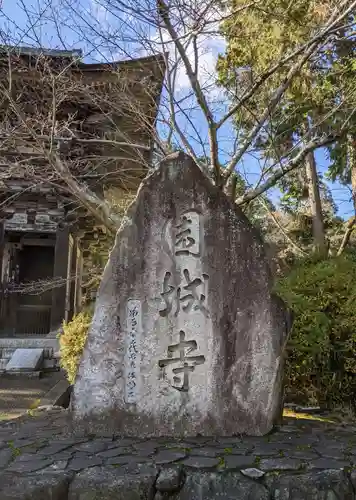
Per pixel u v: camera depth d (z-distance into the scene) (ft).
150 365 14.19
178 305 14.60
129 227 15.14
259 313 14.62
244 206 25.34
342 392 19.60
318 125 24.68
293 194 45.52
